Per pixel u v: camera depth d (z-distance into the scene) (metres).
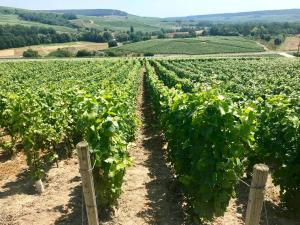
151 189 8.15
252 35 194.12
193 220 6.44
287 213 6.82
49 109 9.77
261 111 7.33
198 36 190.12
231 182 5.70
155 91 15.77
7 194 8.07
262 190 3.77
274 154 6.86
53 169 9.64
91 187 4.77
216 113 5.55
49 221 6.80
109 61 62.69
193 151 5.95
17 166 10.00
